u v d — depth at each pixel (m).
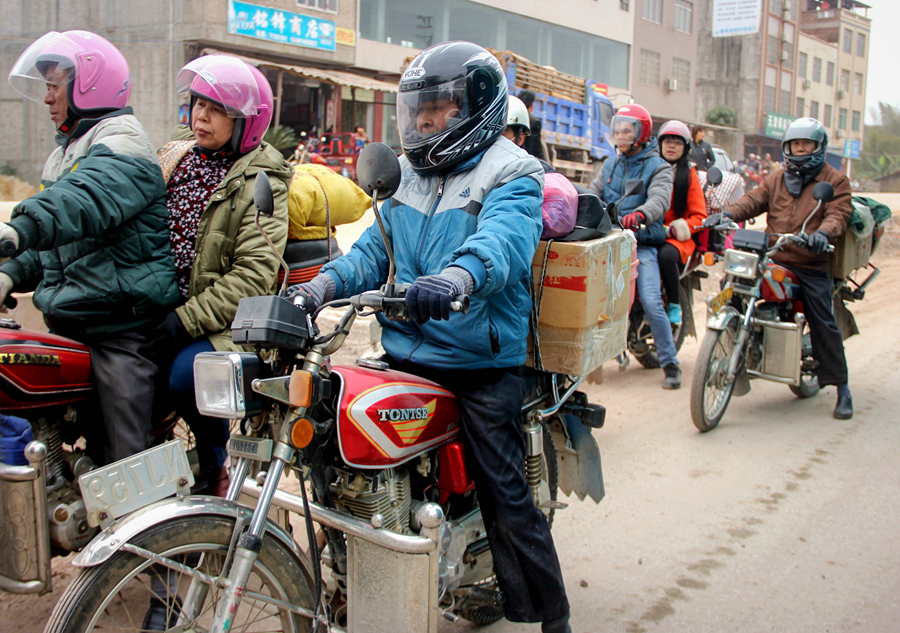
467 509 2.47
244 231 2.74
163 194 2.68
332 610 2.36
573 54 30.70
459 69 2.15
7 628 2.64
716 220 5.19
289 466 2.00
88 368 2.56
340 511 2.08
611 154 20.34
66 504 2.45
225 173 2.85
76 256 2.55
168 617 2.02
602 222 2.76
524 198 2.17
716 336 4.69
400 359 2.30
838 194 4.94
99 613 1.73
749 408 5.37
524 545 2.27
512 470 2.28
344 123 21.77
